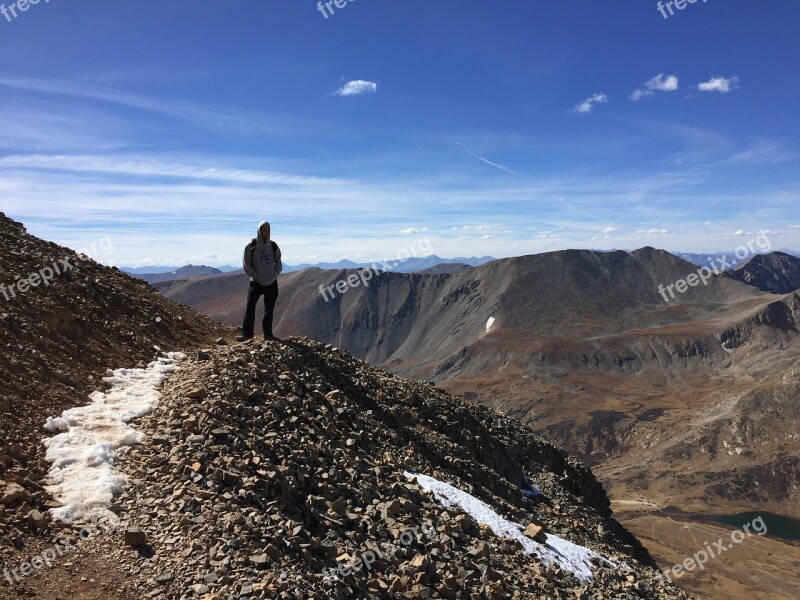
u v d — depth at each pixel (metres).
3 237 18.89
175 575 8.74
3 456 10.03
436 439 22.45
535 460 31.12
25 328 14.31
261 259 20.16
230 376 15.70
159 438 12.02
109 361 15.43
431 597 11.08
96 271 21.22
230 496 10.79
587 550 18.53
